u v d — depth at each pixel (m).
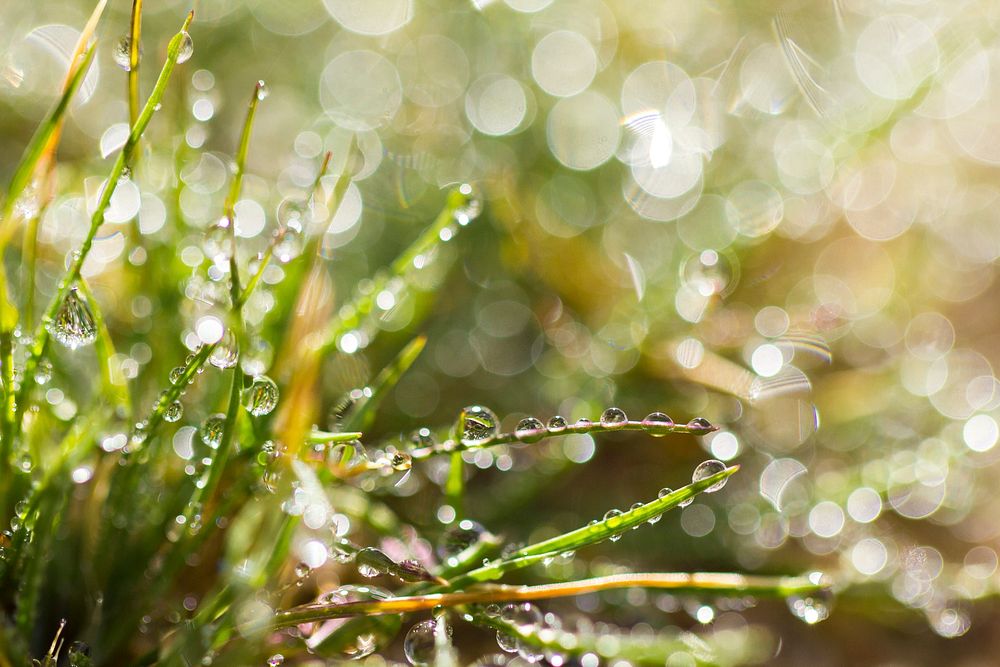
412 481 0.18
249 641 0.16
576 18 0.28
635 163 0.23
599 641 0.17
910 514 0.20
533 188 0.22
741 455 0.19
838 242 0.24
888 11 0.29
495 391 0.20
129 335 0.18
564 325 0.20
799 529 0.19
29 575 0.16
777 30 0.27
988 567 0.19
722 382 0.20
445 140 0.24
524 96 0.25
